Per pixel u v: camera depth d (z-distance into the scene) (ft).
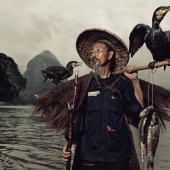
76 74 9.32
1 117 94.38
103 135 8.93
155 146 8.43
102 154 8.82
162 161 23.61
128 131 9.37
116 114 9.11
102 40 9.80
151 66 8.89
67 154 9.09
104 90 9.34
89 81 9.66
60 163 22.36
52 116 10.43
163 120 10.21
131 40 9.96
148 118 8.41
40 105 10.71
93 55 9.61
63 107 10.34
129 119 9.84
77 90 9.80
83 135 9.28
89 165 8.96
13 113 127.44
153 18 9.27
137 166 9.47
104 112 9.09
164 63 8.72
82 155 9.07
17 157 24.70
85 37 10.42
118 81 9.53
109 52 9.68
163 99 10.28
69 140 9.06
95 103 9.26
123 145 8.99
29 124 67.46
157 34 9.05
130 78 9.29
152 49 9.25
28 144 33.24
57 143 34.58
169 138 40.93
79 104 9.41
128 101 9.42
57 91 10.53
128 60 10.02
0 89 170.71
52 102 10.52
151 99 10.14
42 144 33.47
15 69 236.02
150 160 8.38
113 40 9.91
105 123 9.01
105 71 9.66
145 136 8.39
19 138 39.22
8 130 51.16
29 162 22.67
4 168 20.58
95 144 8.95
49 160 23.52
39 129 54.65
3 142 34.58
